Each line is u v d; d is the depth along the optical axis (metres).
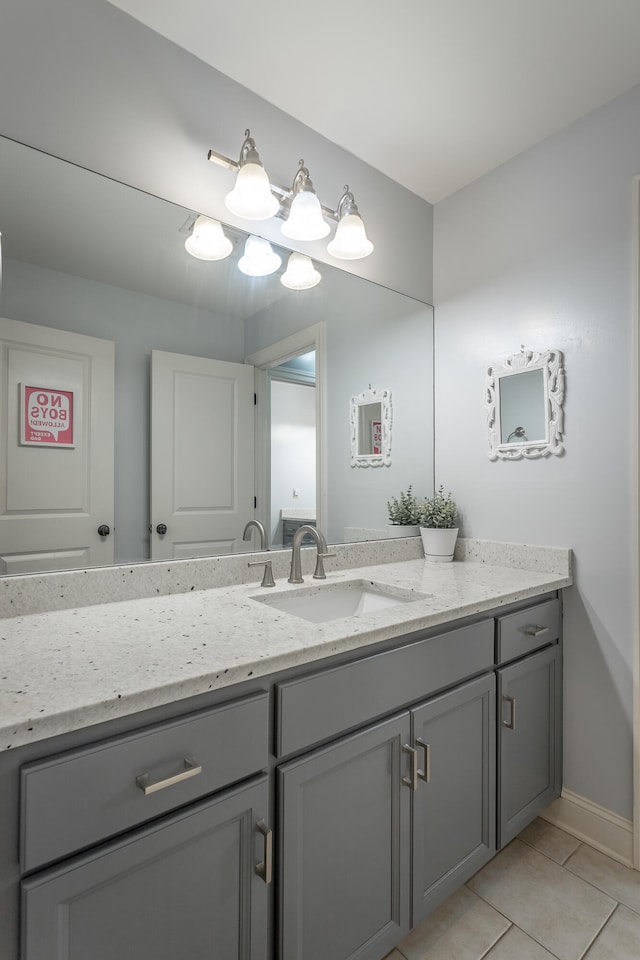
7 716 0.65
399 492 2.01
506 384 1.87
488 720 1.37
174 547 1.42
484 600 1.32
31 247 1.20
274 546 1.64
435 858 1.23
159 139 1.37
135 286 1.35
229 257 1.53
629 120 1.55
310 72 1.48
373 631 1.05
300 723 0.94
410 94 1.57
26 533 1.18
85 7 1.25
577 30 1.35
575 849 1.58
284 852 0.91
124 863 0.72
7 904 0.65
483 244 1.95
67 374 1.25
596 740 1.61
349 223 1.53
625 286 1.54
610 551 1.58
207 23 1.33
